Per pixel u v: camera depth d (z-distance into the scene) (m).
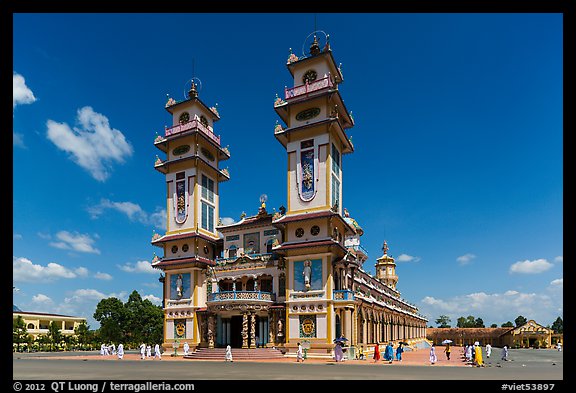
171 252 62.19
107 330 90.12
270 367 35.66
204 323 57.41
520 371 31.77
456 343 128.62
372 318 62.97
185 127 63.78
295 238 52.06
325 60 54.97
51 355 64.75
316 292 49.19
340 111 57.19
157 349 52.62
